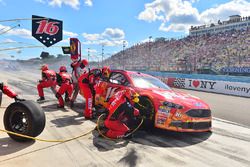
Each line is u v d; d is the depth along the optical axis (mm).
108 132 3951
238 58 21891
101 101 5688
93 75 5227
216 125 5484
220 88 13430
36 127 3459
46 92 9094
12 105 3578
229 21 28359
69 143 3672
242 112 7277
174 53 29266
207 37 28281
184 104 4316
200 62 24516
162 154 3451
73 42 7758
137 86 5059
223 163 3289
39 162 2941
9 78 14875
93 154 3297
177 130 4219
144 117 4555
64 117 5316
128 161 3131
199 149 3779
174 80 16578
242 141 4332
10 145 3416
